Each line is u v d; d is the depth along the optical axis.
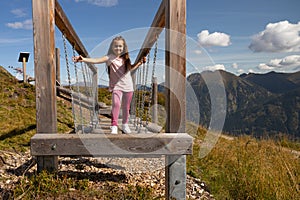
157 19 4.11
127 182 3.85
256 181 4.06
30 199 2.84
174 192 3.16
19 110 7.72
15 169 4.12
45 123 3.10
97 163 4.67
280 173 4.52
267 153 7.11
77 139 2.94
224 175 4.62
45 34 3.08
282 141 9.95
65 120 8.16
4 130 6.19
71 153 2.94
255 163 5.25
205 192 4.05
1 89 8.91
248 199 3.78
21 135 6.14
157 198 3.23
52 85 3.11
